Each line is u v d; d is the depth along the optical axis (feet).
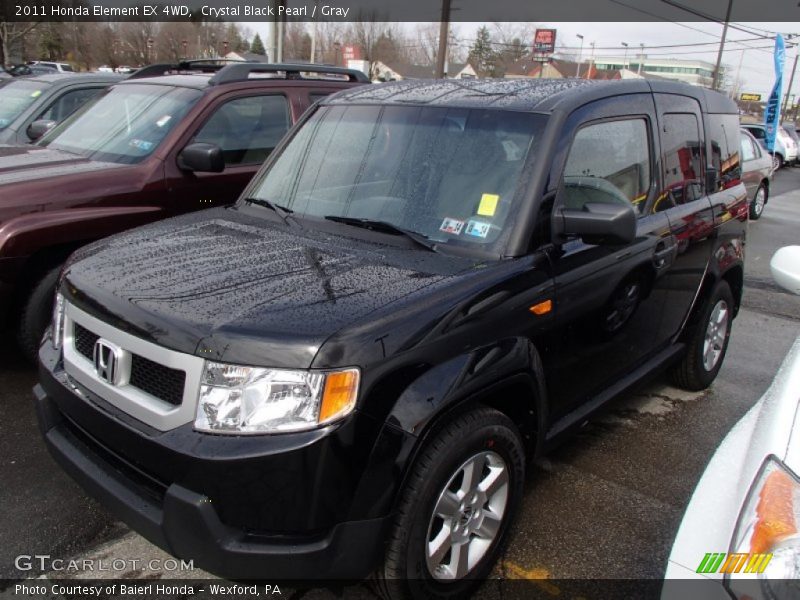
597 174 10.78
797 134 109.19
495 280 8.72
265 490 6.96
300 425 6.99
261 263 9.00
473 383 8.05
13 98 27.48
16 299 14.33
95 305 8.37
